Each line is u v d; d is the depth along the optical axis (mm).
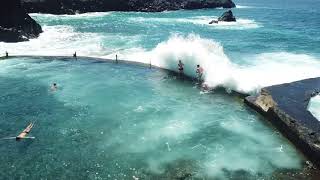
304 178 15141
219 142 18109
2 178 14867
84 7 86625
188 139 18344
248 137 18703
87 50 37844
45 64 32000
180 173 15375
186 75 29406
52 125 19750
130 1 94188
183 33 52000
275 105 20469
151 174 15273
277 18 83250
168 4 103125
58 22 64812
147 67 31422
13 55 34969
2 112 21375
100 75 28953
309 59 33250
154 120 20516
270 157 16812
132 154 16844
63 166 15797
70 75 28781
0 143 17703
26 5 78250
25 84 26359
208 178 15047
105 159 16391
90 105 22594
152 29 56531
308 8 127438
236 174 15375
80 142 17906
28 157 16453
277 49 38531
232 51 37156
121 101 23375
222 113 21719
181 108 22359
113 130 19234
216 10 109188
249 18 83438
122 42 42438
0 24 44969
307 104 20859
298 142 17594
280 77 27516
